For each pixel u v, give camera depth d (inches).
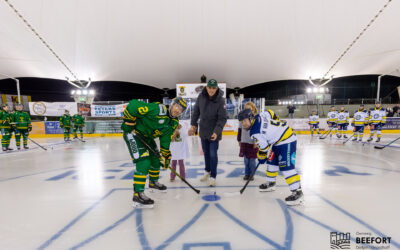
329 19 402.6
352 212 77.7
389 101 659.4
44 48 444.5
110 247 57.6
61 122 343.0
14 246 58.3
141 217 75.5
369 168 144.2
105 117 454.6
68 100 955.3
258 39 464.4
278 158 90.3
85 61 500.4
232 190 104.0
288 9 394.9
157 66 548.1
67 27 407.5
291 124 469.4
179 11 403.9
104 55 490.3
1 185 114.7
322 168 144.4
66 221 72.9
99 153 223.0
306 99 682.8
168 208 83.0
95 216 76.6
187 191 102.7
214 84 104.9
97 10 388.2
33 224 70.9
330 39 442.9
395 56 475.8
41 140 375.6
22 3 350.6
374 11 372.8
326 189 102.7
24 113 261.3
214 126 112.0
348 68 530.6
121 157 198.5
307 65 529.3
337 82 888.9
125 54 496.1
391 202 86.6
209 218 74.2
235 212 78.9
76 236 63.2
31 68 505.0
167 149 92.2
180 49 493.0
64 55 471.5
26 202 90.5
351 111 580.7
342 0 366.9
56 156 206.5
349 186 106.7
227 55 513.7
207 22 427.2
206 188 107.3
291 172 84.9
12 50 439.5
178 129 114.4
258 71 572.1
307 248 56.3
